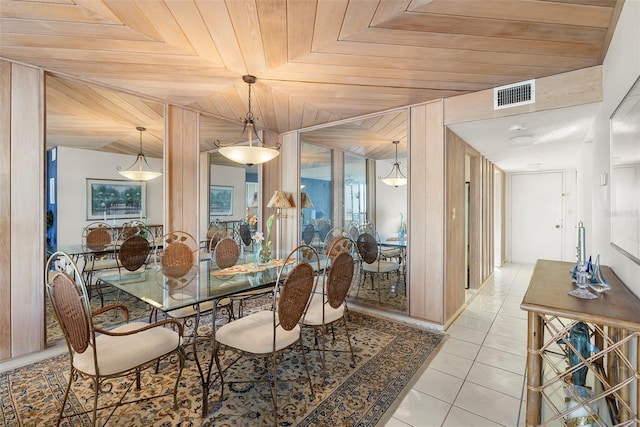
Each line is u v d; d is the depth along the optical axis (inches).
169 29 73.2
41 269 94.7
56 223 143.1
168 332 73.2
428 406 72.2
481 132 125.7
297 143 169.5
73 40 78.6
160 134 152.6
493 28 70.8
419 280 123.2
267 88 109.9
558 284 70.5
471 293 166.9
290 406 71.5
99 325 115.6
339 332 114.3
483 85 105.0
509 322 125.0
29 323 92.8
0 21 70.0
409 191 126.3
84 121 138.3
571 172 228.1
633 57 57.9
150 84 107.2
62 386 78.6
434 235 119.0
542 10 63.9
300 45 79.9
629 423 49.4
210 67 93.2
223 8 64.9
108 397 74.2
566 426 59.4
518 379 83.5
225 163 167.0
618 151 68.0
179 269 101.7
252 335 71.8
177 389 76.6
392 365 90.2
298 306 72.0
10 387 78.1
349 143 155.9
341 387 79.1
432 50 81.5
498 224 233.0
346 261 86.9
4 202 89.0
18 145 91.1
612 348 51.2
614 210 72.4
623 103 63.0
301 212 170.2
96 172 152.0
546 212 237.5
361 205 151.7
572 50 80.6
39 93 94.0
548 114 101.6
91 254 130.1
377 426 65.4
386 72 95.6
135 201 158.1
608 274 76.5
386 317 130.6
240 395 75.6
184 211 130.0
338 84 105.2
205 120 146.3
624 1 61.0
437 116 118.8
